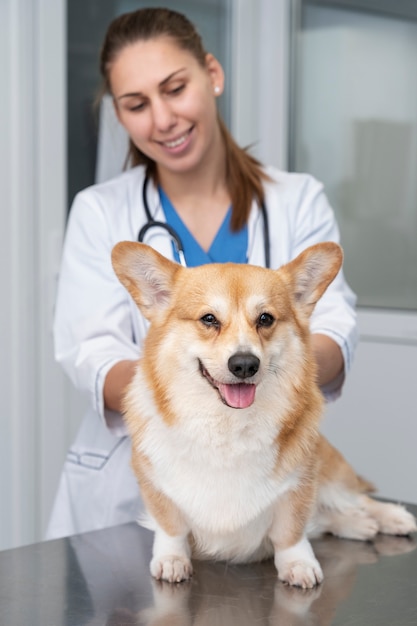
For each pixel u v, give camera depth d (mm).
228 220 2078
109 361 1884
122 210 2086
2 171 2998
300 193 2129
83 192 2143
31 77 3014
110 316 2004
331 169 3570
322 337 1879
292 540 1552
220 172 2109
